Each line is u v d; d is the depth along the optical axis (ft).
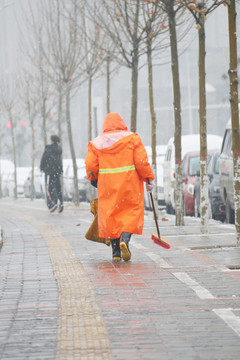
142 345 32.71
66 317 38.52
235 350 31.58
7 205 188.85
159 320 37.37
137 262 57.93
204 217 80.94
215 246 66.28
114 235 57.93
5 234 88.94
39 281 50.55
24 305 42.29
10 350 32.53
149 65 109.91
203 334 34.37
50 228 96.02
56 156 133.90
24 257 64.13
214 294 43.91
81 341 33.60
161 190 152.76
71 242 75.51
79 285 48.16
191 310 39.52
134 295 44.29
